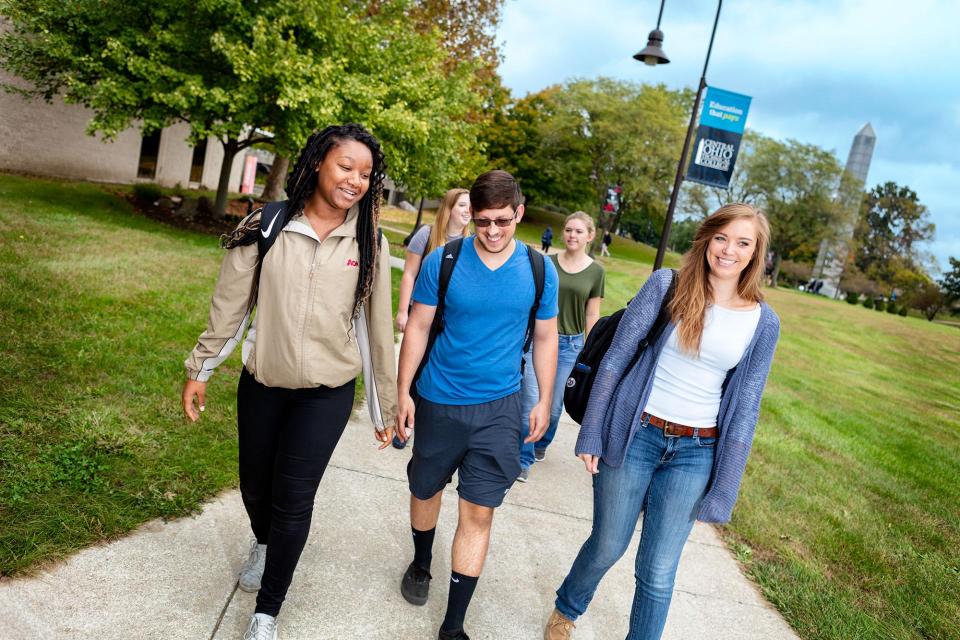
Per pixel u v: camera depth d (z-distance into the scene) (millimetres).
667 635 2969
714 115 9094
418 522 2727
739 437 2375
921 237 77562
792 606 3350
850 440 7762
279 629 2469
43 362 4453
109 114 12828
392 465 4191
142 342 5309
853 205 51938
